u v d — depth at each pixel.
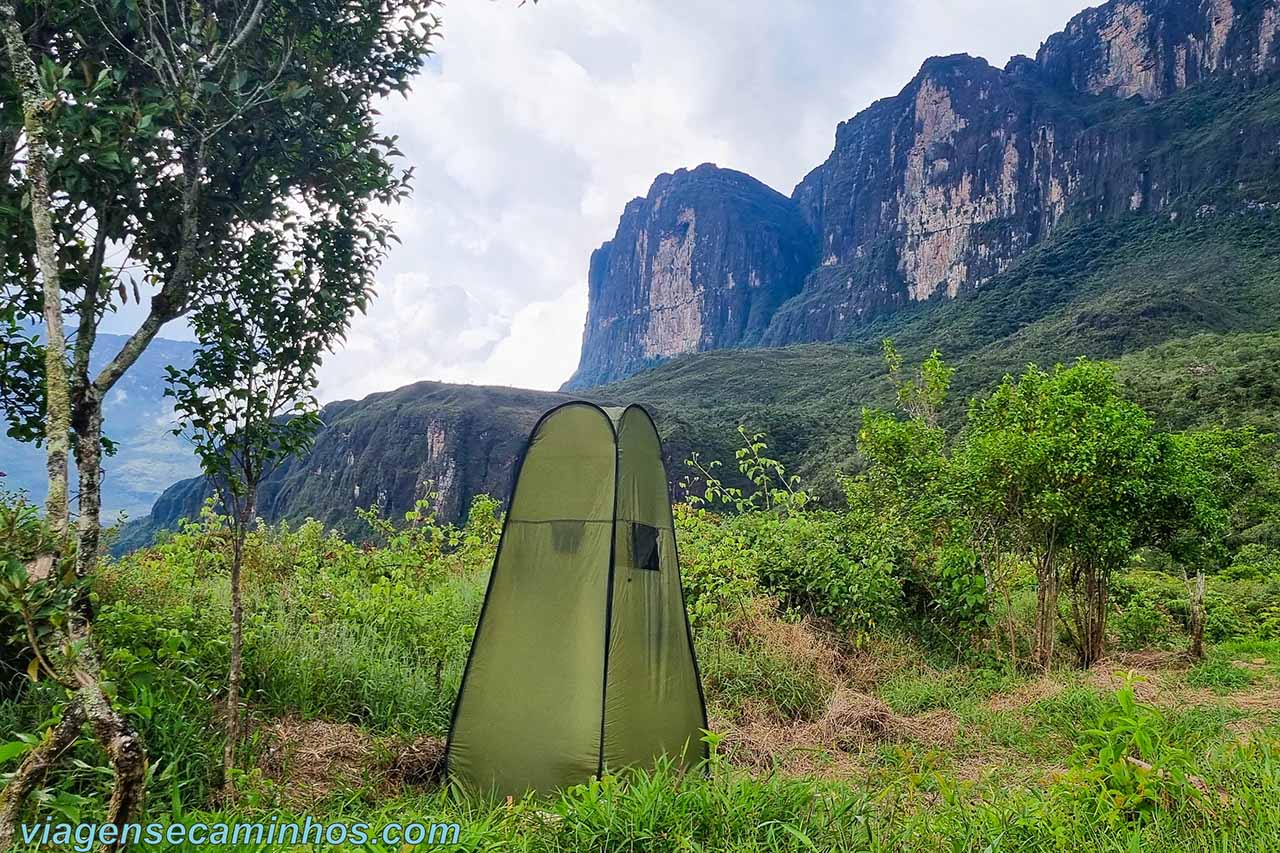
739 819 3.01
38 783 2.17
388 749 4.51
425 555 9.55
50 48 3.44
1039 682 6.92
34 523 2.64
